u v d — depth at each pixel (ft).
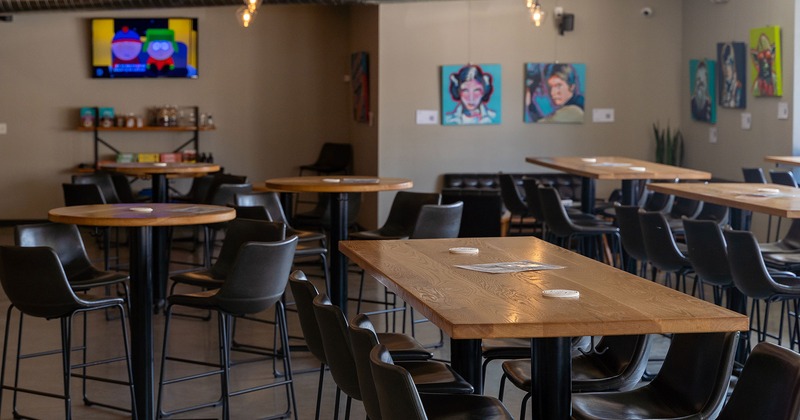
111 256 35.09
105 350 21.72
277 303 17.29
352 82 43.50
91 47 43.52
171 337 22.94
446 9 37.99
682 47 38.68
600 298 10.32
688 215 27.68
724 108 35.12
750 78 32.91
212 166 32.55
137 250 16.84
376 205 38.60
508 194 30.94
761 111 32.32
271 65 44.70
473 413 10.64
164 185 31.68
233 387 18.85
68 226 18.43
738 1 33.63
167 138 44.37
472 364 13.32
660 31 38.70
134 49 43.50
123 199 32.91
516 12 38.22
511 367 12.63
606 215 31.96
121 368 20.30
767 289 16.58
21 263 15.42
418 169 38.37
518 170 38.81
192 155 43.78
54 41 43.45
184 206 19.43
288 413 17.13
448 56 38.17
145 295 16.83
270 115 44.86
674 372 11.02
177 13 43.78
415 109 38.17
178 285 30.25
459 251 14.15
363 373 9.84
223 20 44.19
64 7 35.78
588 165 28.02
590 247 26.63
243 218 20.22
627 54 38.75
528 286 11.14
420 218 20.94
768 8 31.55
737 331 9.69
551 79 38.50
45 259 15.33
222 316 16.89
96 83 43.75
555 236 26.99
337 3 35.32
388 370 8.13
